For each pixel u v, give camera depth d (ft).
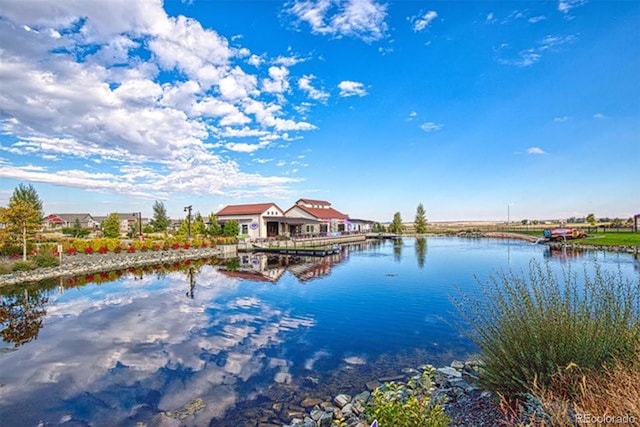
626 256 77.20
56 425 16.74
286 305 40.34
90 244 85.25
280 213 165.17
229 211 156.87
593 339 11.66
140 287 52.80
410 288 48.65
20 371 22.76
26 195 95.09
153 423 16.66
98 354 25.53
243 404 18.24
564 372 10.98
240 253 110.01
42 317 36.04
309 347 26.43
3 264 60.75
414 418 10.20
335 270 69.31
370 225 254.88
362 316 34.83
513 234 183.62
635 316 12.75
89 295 47.09
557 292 13.88
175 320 34.45
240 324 32.86
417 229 228.63
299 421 16.35
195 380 21.11
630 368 10.30
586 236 128.26
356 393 19.16
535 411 10.26
